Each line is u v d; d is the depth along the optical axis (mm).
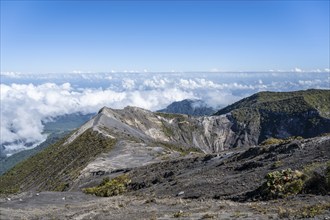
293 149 38719
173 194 36438
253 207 25031
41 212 32625
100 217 28266
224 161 44875
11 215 30422
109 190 46062
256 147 43688
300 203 24078
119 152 87938
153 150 90438
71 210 33250
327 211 20312
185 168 48156
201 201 30812
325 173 27531
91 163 76812
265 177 30266
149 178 47719
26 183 92938
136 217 26688
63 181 73188
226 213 24031
